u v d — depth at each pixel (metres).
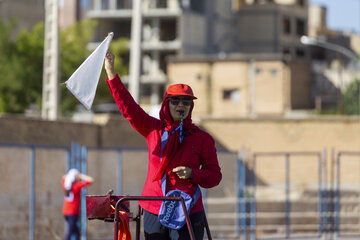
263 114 138.62
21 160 42.25
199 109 140.75
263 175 63.66
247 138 64.62
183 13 171.62
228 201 50.00
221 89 140.50
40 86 103.19
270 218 50.91
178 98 13.84
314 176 63.41
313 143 64.25
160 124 14.02
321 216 47.31
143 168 53.59
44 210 42.53
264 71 139.25
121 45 119.00
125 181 52.38
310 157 63.56
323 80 158.12
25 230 40.91
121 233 14.09
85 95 13.45
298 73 144.75
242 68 139.75
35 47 103.94
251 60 139.75
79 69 13.52
